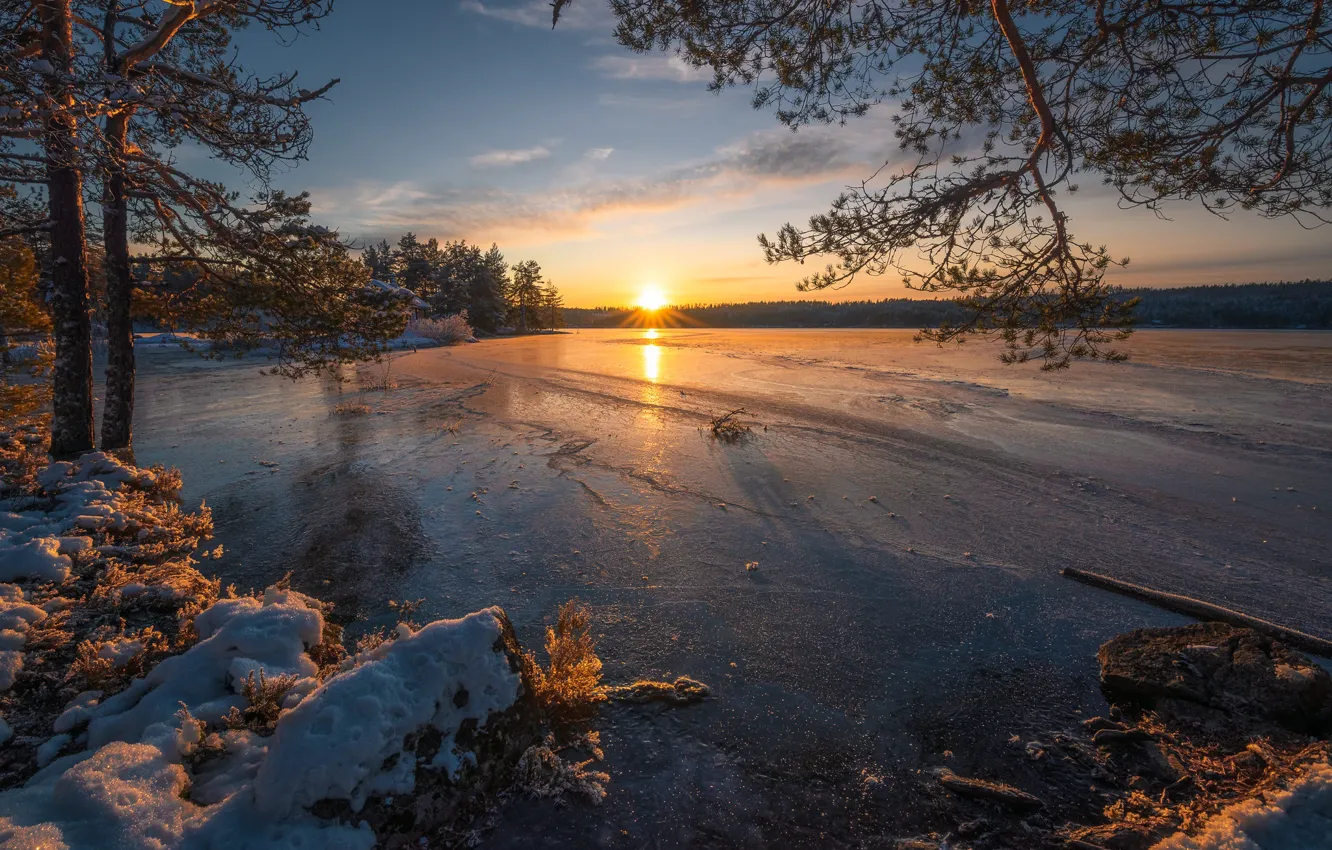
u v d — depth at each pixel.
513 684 3.44
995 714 4.29
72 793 2.55
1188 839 2.88
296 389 20.86
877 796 3.50
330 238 9.20
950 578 6.48
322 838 2.54
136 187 8.25
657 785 3.51
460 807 3.04
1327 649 4.81
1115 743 3.92
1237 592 6.03
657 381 23.22
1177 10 4.26
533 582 6.36
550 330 97.25
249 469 10.55
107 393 9.33
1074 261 4.30
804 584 6.34
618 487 9.69
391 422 15.06
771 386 21.48
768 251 5.01
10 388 9.70
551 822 3.16
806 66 5.13
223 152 5.75
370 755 2.77
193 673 3.63
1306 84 4.16
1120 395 18.23
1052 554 7.05
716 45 5.16
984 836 3.21
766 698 4.45
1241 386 19.66
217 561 6.73
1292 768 3.28
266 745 3.15
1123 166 4.86
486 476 10.28
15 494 6.60
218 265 9.54
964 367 27.11
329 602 5.85
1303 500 8.67
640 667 4.85
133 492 7.61
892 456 11.58
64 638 4.02
